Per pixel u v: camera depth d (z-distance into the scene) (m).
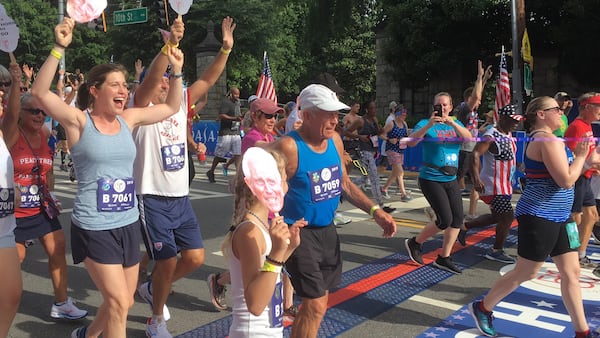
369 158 8.59
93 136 2.90
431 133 5.10
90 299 4.60
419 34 19.64
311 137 2.89
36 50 36.75
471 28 19.69
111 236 2.94
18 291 2.93
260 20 28.11
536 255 3.48
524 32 13.88
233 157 12.40
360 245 6.48
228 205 9.20
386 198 9.94
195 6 27.05
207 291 4.82
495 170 5.64
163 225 3.67
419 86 21.73
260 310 2.20
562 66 19.14
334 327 3.96
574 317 3.51
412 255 5.61
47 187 4.09
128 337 3.81
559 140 3.37
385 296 4.65
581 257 5.52
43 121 3.96
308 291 2.85
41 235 3.99
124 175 3.00
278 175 2.14
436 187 5.18
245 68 30.84
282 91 42.31
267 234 2.35
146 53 28.34
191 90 3.88
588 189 5.36
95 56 38.03
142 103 3.59
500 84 8.75
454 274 5.31
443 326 3.99
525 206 3.54
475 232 7.11
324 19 23.45
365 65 37.56
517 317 4.15
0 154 2.90
